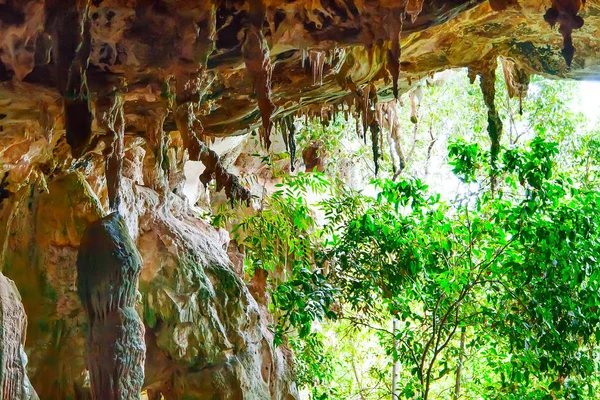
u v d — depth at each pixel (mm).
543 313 8258
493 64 7594
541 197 8180
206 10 5113
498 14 6551
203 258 9266
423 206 8875
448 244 8820
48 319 7648
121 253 5844
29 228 7883
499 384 10703
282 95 7691
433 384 13352
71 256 7855
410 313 9297
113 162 6090
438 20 5863
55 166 7852
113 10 5016
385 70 6859
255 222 10531
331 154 13484
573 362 8359
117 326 5805
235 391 8711
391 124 9773
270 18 5457
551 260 8148
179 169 10422
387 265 8859
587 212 8211
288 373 10695
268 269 10625
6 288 4918
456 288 8773
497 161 8805
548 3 6301
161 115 7141
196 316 8734
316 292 8539
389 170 14305
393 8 5199
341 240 9211
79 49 4824
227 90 7262
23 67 5148
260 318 9602
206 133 8625
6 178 7598
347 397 14289
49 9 4633
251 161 13766
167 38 5254
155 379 8617
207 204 13242
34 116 6391
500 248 9000
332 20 5426
